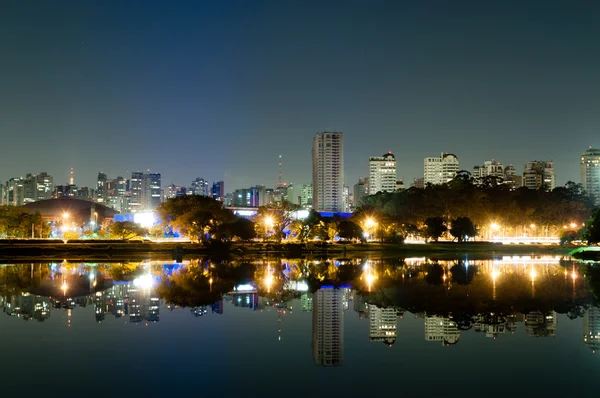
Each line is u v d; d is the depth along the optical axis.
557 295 66.12
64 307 56.44
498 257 158.38
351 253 178.00
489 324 47.50
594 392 29.09
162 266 117.31
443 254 175.12
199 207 182.00
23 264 123.56
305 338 42.03
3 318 49.78
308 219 198.88
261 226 188.88
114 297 64.12
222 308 56.38
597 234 144.75
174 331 44.38
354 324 47.66
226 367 33.72
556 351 37.94
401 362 35.16
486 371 33.06
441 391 29.27
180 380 30.92
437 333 43.88
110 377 31.38
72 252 164.38
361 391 29.25
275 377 31.67
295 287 75.50
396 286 76.62
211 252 169.75
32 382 30.30
